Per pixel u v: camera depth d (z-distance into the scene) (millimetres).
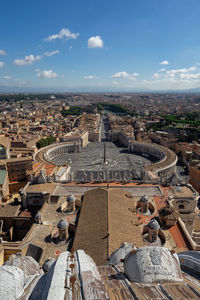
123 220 61156
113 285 15562
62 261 16047
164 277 16281
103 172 172375
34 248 58438
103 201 69750
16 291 15523
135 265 17234
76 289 13023
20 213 85438
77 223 66438
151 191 91375
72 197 76250
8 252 57812
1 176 124125
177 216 66375
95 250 49344
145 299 13078
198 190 132875
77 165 193250
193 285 15961
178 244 59062
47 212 76125
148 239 61062
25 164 140625
